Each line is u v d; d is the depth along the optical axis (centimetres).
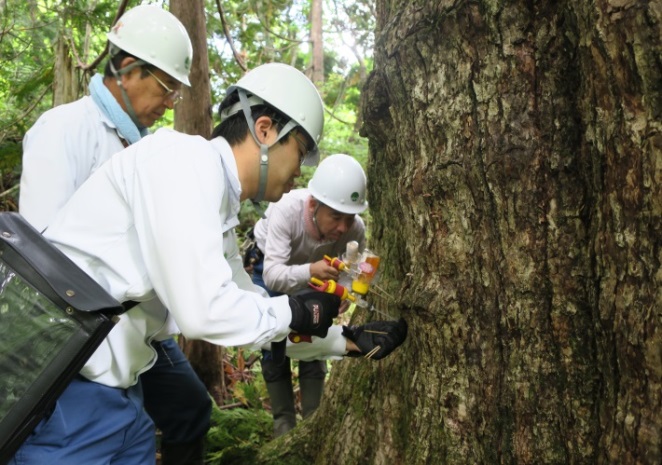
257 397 353
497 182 143
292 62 727
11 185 523
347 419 219
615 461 125
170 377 228
